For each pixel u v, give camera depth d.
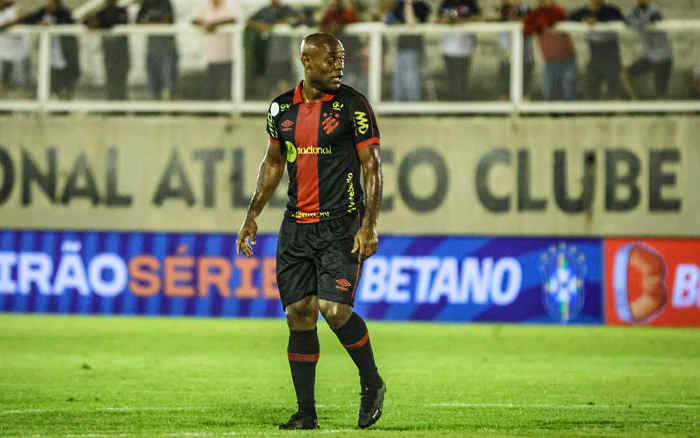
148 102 49.69
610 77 47.53
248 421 21.30
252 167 48.88
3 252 49.38
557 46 47.59
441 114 48.84
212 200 48.97
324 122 19.19
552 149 47.50
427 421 21.59
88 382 28.64
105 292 48.94
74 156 49.59
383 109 48.34
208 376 30.27
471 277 47.47
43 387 27.44
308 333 19.89
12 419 21.59
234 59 49.38
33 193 49.69
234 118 49.62
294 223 19.58
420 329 45.34
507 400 25.41
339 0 48.66
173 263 48.56
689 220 47.00
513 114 48.09
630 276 47.03
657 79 47.34
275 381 29.14
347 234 19.31
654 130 47.12
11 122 49.81
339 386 27.92
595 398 25.94
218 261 48.41
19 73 50.22
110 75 49.88
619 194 47.22
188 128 49.12
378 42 48.28
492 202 47.72
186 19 62.22
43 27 50.00
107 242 49.03
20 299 49.34
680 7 57.38
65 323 46.28
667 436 19.66
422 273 47.66
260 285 48.12
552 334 43.91
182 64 49.62
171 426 20.53
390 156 48.16
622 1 56.06
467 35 48.00
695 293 46.59
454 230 47.88
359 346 19.45
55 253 49.22
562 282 47.28
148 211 49.31
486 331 44.84
